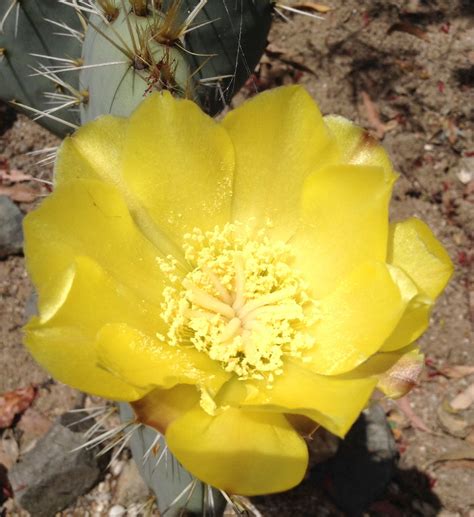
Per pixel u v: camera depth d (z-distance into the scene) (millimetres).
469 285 252
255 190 130
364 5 300
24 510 207
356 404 100
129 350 114
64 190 109
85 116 151
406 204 266
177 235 130
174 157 122
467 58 294
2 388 221
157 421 104
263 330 129
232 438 105
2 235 235
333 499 211
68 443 202
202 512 141
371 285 117
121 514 205
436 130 279
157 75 123
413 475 220
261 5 159
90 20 142
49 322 104
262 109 118
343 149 123
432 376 236
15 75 184
